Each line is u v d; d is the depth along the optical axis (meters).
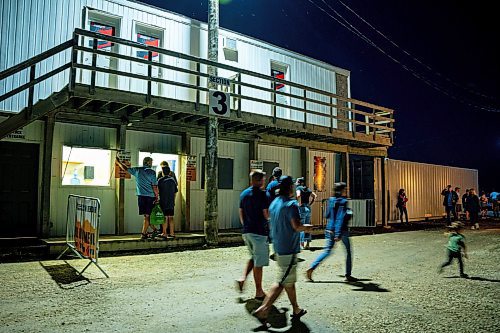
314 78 17.88
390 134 18.45
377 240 13.98
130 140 12.21
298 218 5.38
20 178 10.54
